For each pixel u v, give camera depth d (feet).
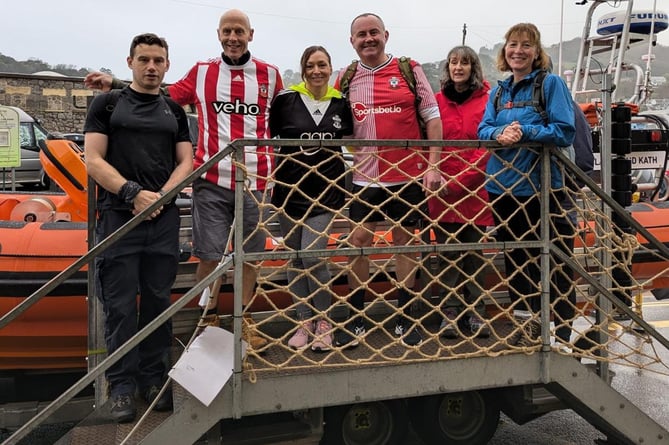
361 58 12.48
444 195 13.25
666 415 16.02
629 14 21.81
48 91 58.54
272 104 12.15
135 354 10.62
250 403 9.60
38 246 13.44
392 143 9.96
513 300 12.71
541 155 10.91
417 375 10.47
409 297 12.68
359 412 12.44
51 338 13.71
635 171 24.57
